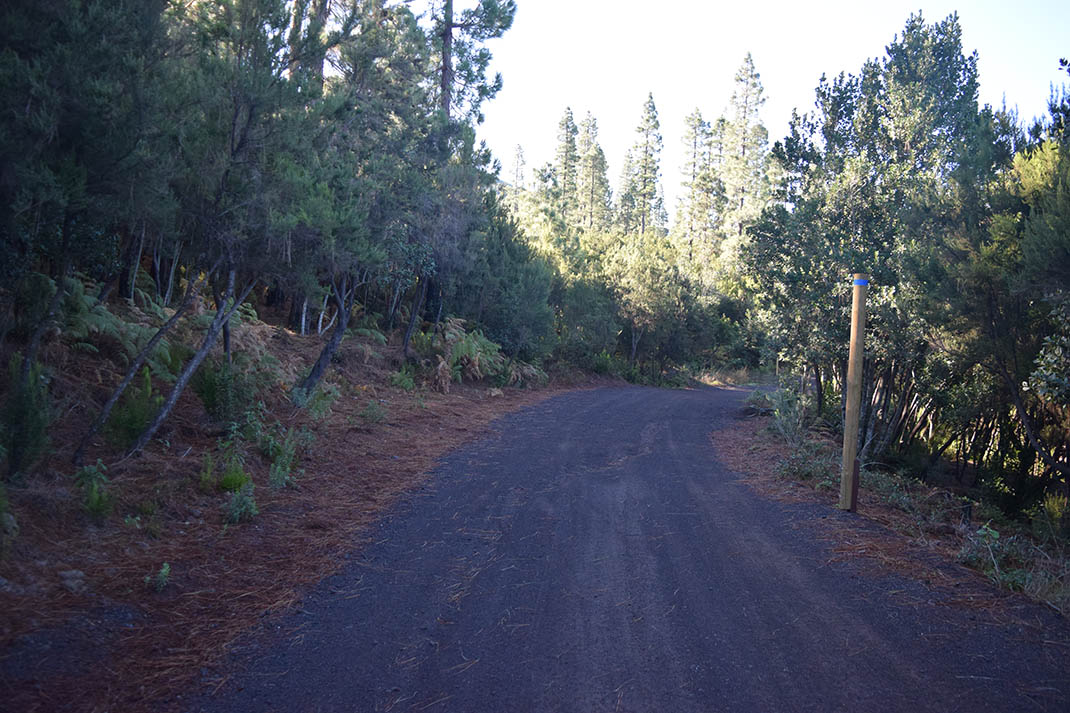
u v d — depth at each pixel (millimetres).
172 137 6527
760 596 4973
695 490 8500
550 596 4980
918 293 11594
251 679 3697
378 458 9578
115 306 10531
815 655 4016
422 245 15320
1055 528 9828
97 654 3814
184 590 4777
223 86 7199
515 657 4008
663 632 4359
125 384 6867
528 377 22672
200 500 6488
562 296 29828
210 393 8406
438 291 20484
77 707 3320
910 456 14500
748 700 3506
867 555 5863
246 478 6988
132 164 5828
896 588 5090
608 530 6711
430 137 15977
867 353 12227
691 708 3430
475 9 19234
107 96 5602
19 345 7508
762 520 7082
